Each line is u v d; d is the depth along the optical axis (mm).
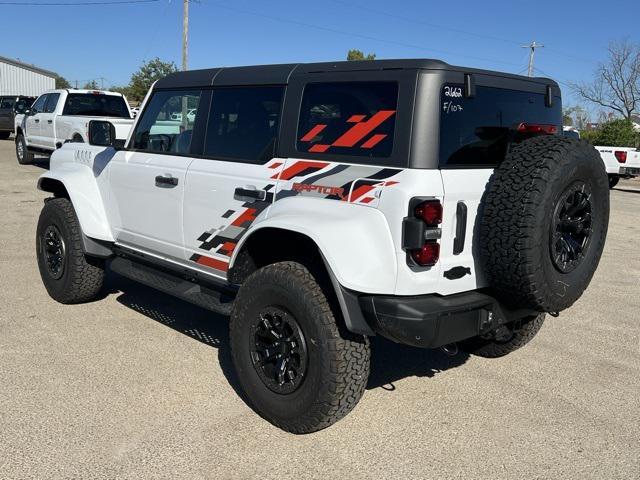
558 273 3432
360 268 3217
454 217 3301
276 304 3535
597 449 3545
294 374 3541
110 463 3217
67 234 5438
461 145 3426
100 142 5137
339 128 3559
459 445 3539
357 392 3424
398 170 3242
